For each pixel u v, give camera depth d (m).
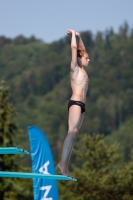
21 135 97.94
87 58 32.94
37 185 62.31
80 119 32.19
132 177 107.81
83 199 108.81
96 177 108.69
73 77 32.41
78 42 33.06
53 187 62.44
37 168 61.69
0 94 97.38
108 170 114.00
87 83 32.56
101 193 108.31
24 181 105.31
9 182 95.38
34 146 61.84
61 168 31.86
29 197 105.38
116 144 116.94
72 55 32.44
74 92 32.34
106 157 115.25
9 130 96.12
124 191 108.50
